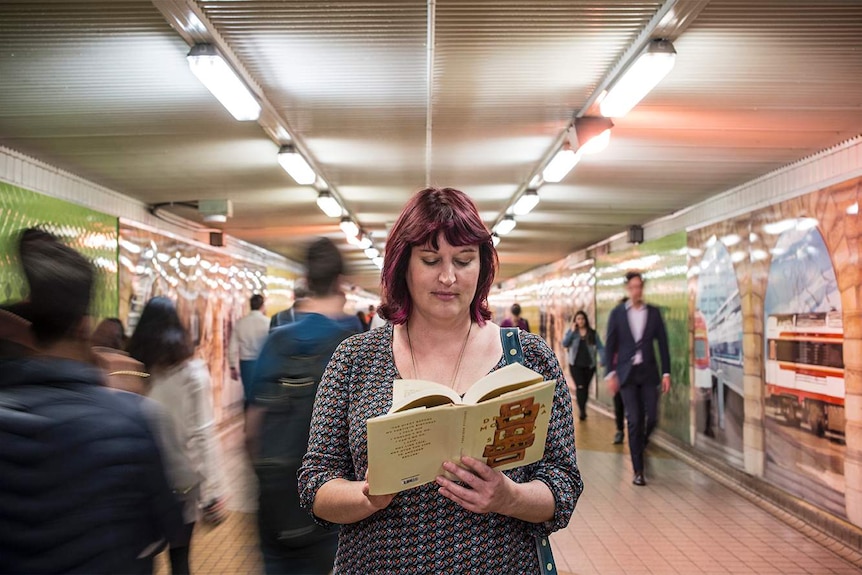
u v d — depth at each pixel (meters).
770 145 5.35
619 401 8.98
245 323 7.41
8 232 5.03
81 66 3.74
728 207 7.32
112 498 1.47
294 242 12.79
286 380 2.62
